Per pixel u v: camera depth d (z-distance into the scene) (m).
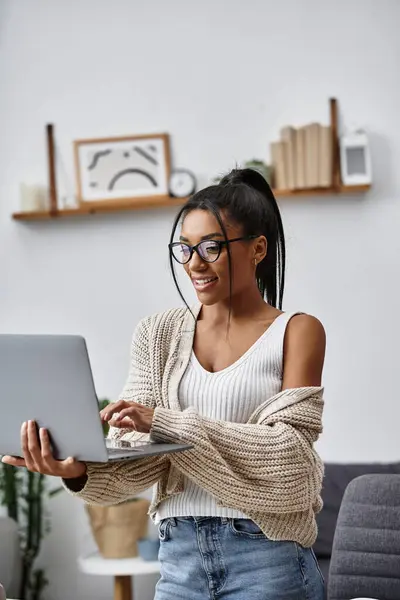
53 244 4.55
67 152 4.54
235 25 4.41
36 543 4.41
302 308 4.34
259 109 4.39
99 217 4.52
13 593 4.20
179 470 1.61
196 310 1.78
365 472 3.92
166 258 4.47
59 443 1.51
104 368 4.52
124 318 4.50
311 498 1.61
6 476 4.36
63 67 4.55
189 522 1.65
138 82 4.48
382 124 4.32
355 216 4.32
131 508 4.04
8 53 4.59
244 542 1.62
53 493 4.38
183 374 1.71
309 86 4.36
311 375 1.67
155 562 4.02
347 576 2.13
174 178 4.40
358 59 4.33
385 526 2.13
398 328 4.30
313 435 1.63
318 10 4.36
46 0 4.55
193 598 1.66
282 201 4.36
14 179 4.59
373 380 4.31
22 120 4.58
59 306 4.55
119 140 4.47
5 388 1.53
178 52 4.45
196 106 4.44
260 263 1.78
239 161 4.39
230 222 1.66
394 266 4.31
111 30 4.51
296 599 1.62
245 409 1.66
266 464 1.57
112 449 1.57
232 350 1.70
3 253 4.59
